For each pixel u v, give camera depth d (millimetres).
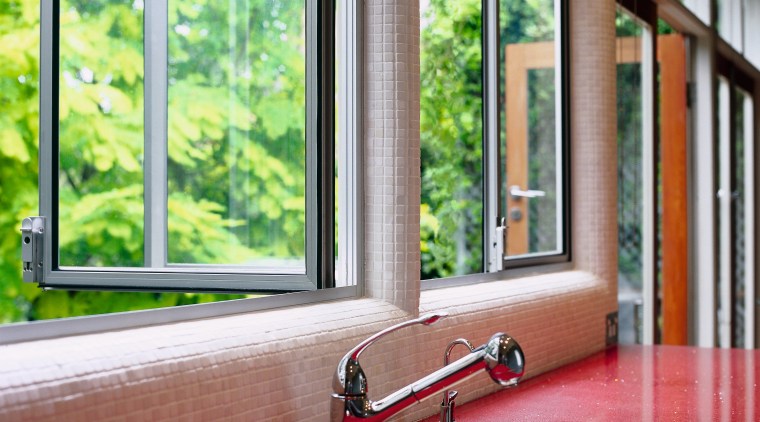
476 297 2354
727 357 2906
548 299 2684
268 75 1955
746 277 5820
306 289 1907
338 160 2025
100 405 1228
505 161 3148
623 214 4023
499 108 2850
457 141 2754
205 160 1964
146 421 1295
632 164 4137
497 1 2836
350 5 2021
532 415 2035
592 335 3002
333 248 1971
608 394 2291
